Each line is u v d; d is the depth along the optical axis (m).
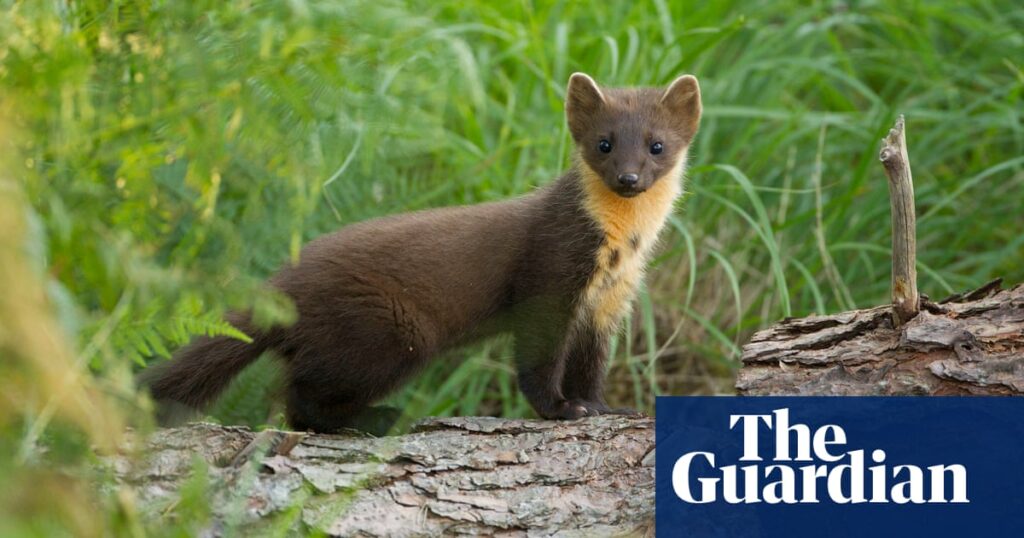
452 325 7.11
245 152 5.61
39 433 4.22
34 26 4.65
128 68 5.16
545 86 10.29
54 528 4.21
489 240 7.29
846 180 10.41
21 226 3.82
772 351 6.07
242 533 5.14
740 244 9.82
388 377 6.73
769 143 10.13
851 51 11.54
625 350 9.55
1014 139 10.78
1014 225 10.64
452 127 9.95
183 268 4.99
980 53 11.45
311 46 5.03
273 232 7.36
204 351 6.54
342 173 8.41
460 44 6.51
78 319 4.45
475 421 6.12
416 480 5.61
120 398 4.91
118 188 5.15
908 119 10.70
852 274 9.74
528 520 5.57
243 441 5.54
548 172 9.36
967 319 5.85
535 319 7.27
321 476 5.47
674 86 7.92
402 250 6.91
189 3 5.02
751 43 10.97
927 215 9.81
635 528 5.64
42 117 4.64
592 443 5.93
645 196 7.62
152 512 4.98
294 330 6.54
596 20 10.93
